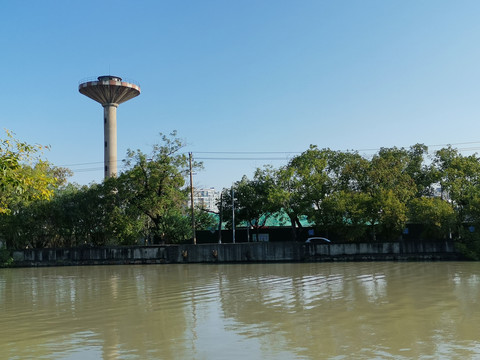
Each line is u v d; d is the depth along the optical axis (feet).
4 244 156.56
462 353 35.53
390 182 140.15
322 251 139.54
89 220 160.97
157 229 163.22
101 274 117.08
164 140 156.66
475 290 70.03
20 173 45.09
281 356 35.96
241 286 81.87
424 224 139.64
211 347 39.45
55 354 38.78
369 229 146.51
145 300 68.49
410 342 39.29
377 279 87.71
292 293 71.20
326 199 140.05
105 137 230.27
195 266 133.80
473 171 139.54
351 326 46.34
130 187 156.97
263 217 201.46
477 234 129.90
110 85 222.07
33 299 73.15
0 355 38.86
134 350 39.32
